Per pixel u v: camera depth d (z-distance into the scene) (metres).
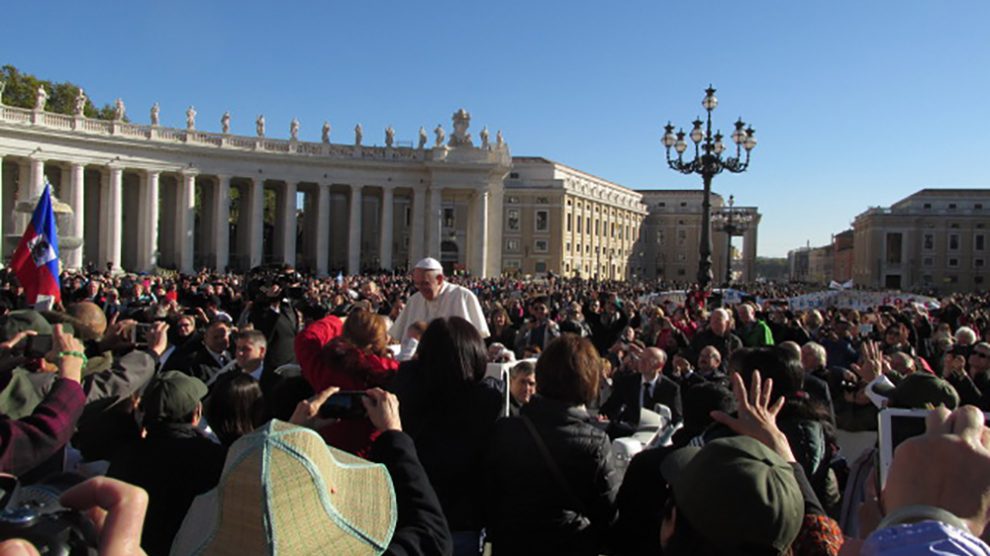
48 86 72.62
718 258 130.62
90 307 7.64
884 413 4.68
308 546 2.44
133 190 63.12
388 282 38.22
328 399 4.56
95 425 5.31
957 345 12.30
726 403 5.21
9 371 5.48
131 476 4.56
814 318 16.44
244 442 2.56
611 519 4.73
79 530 2.47
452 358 4.80
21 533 2.36
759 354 5.65
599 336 16.94
